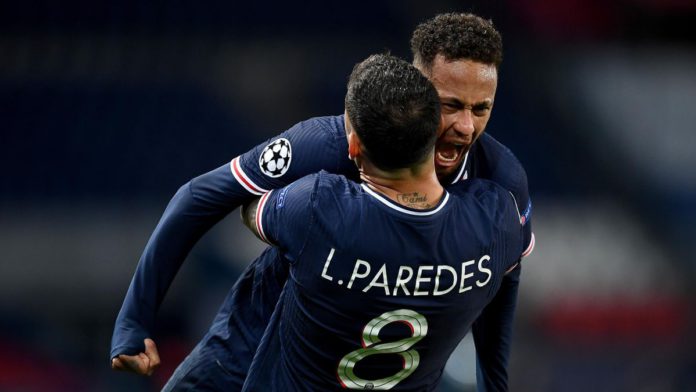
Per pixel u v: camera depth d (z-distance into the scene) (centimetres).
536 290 4216
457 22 995
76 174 4641
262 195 1045
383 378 1030
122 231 4147
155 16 5559
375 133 934
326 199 966
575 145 5138
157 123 4972
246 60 5359
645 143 5162
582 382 3819
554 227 4678
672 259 4531
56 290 3847
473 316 1030
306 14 5612
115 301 3875
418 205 966
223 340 1196
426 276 965
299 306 1003
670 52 5622
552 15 5609
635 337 4056
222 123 5000
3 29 5412
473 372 2631
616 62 5519
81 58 5309
